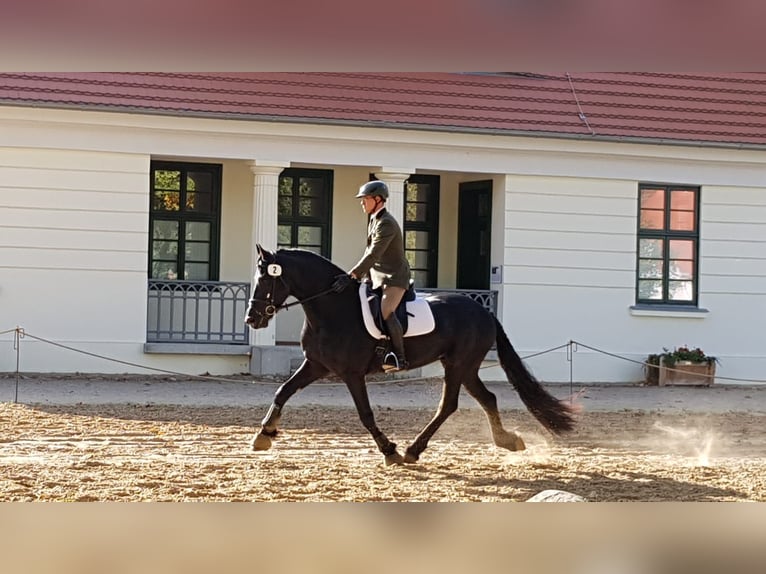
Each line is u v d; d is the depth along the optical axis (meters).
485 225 24.11
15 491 9.66
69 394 18.03
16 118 20.59
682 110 24.72
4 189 20.73
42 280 20.91
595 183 23.75
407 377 22.20
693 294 24.44
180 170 22.89
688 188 24.41
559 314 23.53
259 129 21.69
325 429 14.92
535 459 12.71
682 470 12.05
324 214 23.92
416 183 24.75
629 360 22.31
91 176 21.12
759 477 11.65
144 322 21.34
